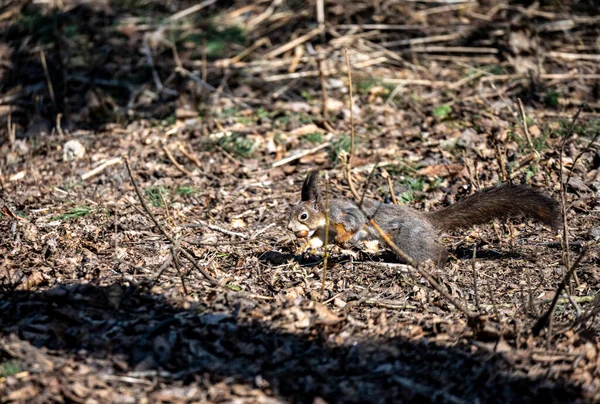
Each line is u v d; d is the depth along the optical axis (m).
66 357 7.73
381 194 12.76
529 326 8.40
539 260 10.34
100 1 20.70
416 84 16.88
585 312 8.38
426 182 13.12
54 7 20.50
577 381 7.38
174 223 11.74
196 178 13.70
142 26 19.78
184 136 15.34
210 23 19.66
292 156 14.29
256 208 12.52
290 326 8.27
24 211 12.28
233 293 8.99
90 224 11.62
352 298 9.31
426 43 18.56
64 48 19.05
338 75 17.41
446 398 7.11
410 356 7.81
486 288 9.66
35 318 8.37
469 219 10.47
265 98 16.77
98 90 16.95
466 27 18.86
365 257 10.58
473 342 7.98
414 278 9.79
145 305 8.68
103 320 8.35
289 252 10.76
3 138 16.05
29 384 7.25
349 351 7.89
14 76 18.34
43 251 10.42
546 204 10.30
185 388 7.25
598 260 10.29
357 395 7.15
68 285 9.12
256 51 18.64
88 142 15.39
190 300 8.84
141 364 7.57
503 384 7.34
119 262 10.03
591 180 12.72
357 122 15.54
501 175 12.77
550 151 13.57
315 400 6.98
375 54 18.12
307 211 10.22
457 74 17.30
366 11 19.62
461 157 13.81
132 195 12.97
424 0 20.08
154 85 17.55
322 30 18.78
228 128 15.51
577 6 19.47
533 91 16.20
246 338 8.08
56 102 17.22
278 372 7.45
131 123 16.17
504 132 14.30
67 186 13.48
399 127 15.28
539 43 17.88
